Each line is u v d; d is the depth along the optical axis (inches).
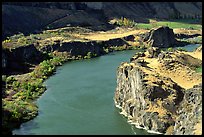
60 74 5718.5
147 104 3654.0
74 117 3941.9
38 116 3993.6
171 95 3663.9
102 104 4281.5
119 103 4197.8
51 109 4190.5
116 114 3973.9
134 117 3791.8
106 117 3909.9
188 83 4030.5
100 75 5521.7
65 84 5132.9
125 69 4170.8
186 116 3235.7
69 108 4202.8
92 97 4515.3
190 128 2977.4
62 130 3627.0
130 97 4025.6
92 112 4055.1
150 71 3998.5
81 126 3703.3
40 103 4407.0
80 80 5290.4
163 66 4377.5
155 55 4916.3
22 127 3727.9
